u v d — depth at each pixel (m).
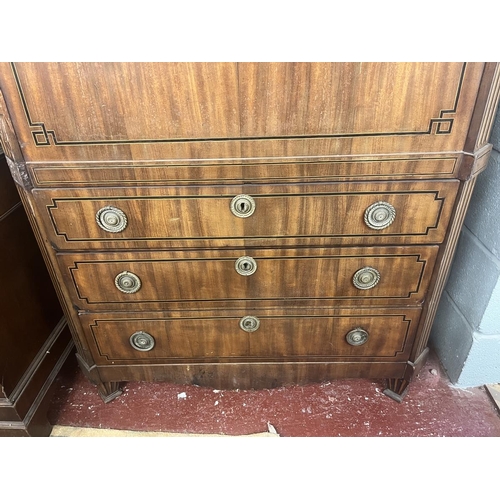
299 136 0.75
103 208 0.83
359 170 0.78
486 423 1.13
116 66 0.69
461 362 1.19
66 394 1.23
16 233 1.01
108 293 0.96
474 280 1.10
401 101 0.71
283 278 0.93
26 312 1.05
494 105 0.74
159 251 0.89
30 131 0.74
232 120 0.73
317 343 1.05
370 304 0.97
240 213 0.83
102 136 0.75
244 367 1.09
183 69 0.69
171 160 0.77
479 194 1.06
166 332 1.03
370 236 0.86
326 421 1.15
